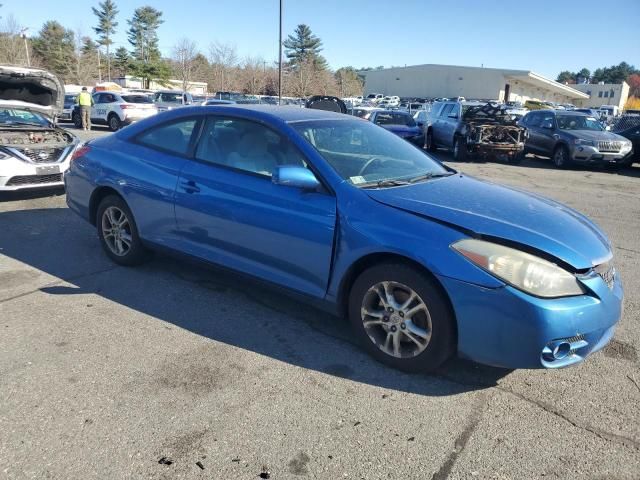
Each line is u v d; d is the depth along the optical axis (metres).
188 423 2.75
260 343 3.61
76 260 5.18
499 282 2.82
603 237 3.38
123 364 3.30
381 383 3.16
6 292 4.37
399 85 69.38
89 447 2.56
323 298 3.52
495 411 2.92
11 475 2.37
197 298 4.33
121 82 65.94
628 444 2.67
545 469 2.49
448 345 3.06
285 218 3.57
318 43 74.31
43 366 3.26
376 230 3.18
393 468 2.47
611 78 135.75
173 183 4.27
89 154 5.03
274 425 2.75
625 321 4.14
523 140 15.52
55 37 73.00
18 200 7.74
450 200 3.37
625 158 14.52
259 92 49.97
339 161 3.65
